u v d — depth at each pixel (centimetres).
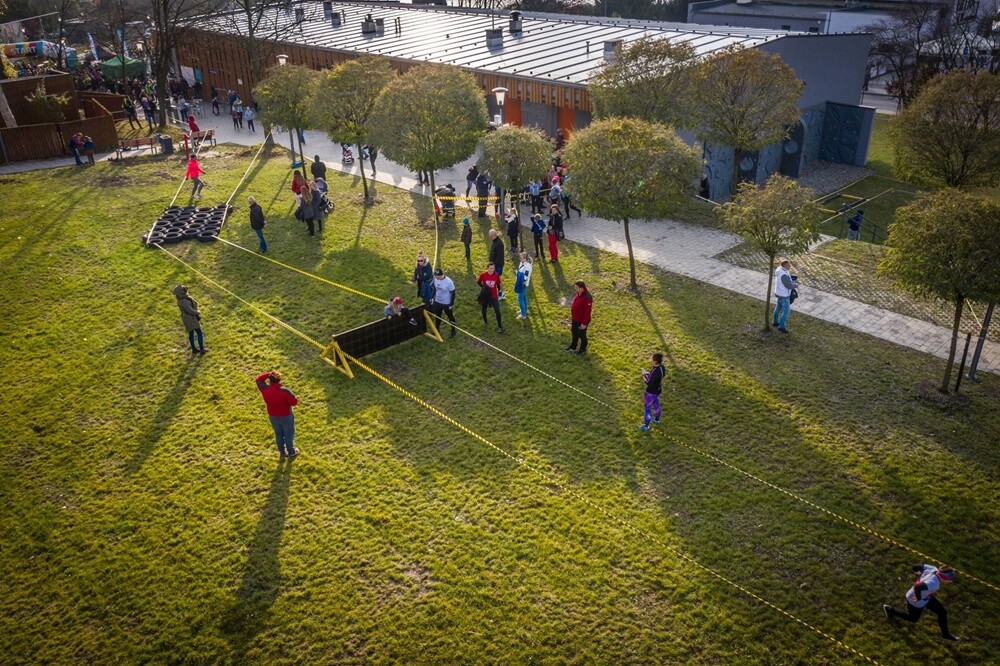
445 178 2889
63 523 1125
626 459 1255
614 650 908
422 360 1579
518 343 1641
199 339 1588
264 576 1022
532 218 2056
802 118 3494
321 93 2395
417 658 899
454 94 2162
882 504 1147
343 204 2552
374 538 1086
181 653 912
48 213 2422
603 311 1780
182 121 3994
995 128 2239
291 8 5078
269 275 1978
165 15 3641
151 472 1235
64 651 919
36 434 1335
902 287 1353
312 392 1457
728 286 1906
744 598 982
